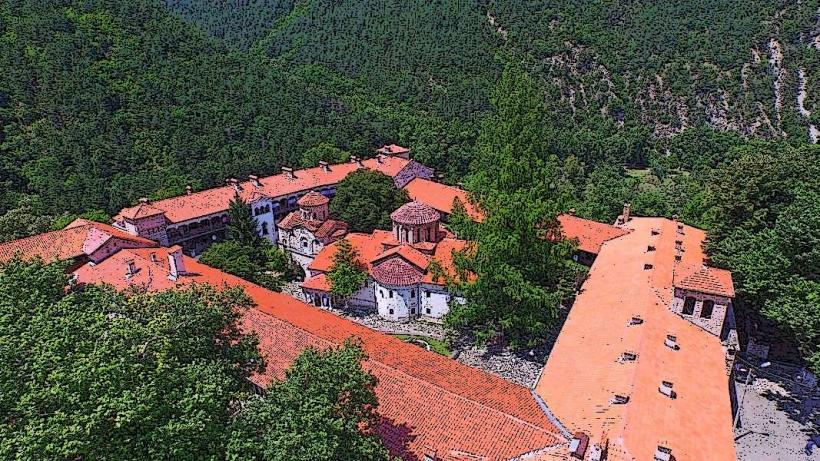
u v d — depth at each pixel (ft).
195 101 401.70
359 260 264.72
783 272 181.78
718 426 124.16
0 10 391.04
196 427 89.76
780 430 177.47
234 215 301.22
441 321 247.70
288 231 326.65
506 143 220.43
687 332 156.56
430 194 360.28
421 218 257.96
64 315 110.52
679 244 219.20
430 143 499.10
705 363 145.38
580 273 238.68
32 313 115.65
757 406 188.96
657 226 246.47
